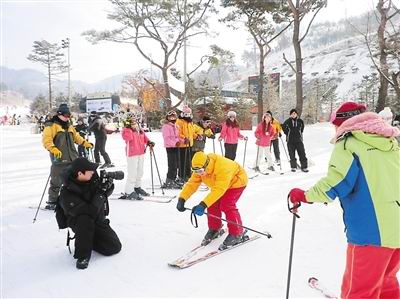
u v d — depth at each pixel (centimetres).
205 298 309
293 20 1966
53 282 346
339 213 533
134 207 602
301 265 364
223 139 932
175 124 758
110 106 3766
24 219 549
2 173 1002
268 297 306
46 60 5875
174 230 481
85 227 380
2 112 8894
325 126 2253
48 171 1027
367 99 4462
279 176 862
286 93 5584
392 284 239
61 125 575
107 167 1030
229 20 2223
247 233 460
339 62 9912
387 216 218
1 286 341
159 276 352
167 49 2380
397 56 1391
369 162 220
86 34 2252
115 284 339
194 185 414
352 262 231
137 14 2188
